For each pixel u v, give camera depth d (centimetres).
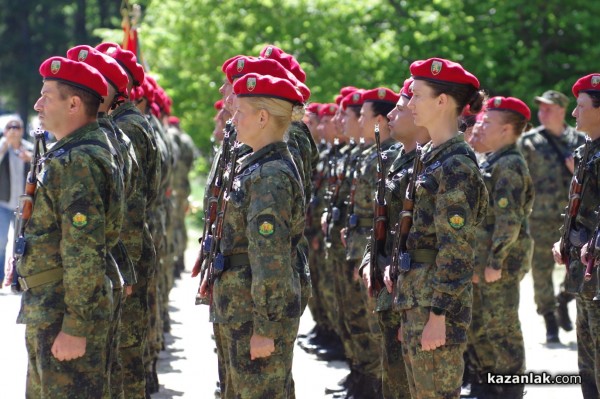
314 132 2066
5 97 9994
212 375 1642
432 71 985
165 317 2005
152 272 1268
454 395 973
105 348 945
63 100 935
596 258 1141
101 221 913
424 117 992
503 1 3588
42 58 8725
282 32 3638
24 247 920
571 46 3788
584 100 1207
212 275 991
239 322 972
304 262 1059
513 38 3609
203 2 3769
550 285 1945
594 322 1177
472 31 3581
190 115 3859
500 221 1387
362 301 1435
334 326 1780
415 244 986
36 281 923
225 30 3769
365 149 1532
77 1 8681
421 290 975
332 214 1551
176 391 1527
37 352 924
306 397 1498
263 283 934
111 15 8906
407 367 1009
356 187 1412
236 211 975
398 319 1085
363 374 1444
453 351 973
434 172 974
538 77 3575
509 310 1421
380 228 1075
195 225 4291
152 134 1266
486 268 1396
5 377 1553
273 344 947
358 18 3659
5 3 8281
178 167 2775
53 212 922
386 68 3538
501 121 1415
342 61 3522
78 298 901
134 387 1246
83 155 914
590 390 1229
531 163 2025
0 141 2483
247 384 969
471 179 959
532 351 1845
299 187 977
